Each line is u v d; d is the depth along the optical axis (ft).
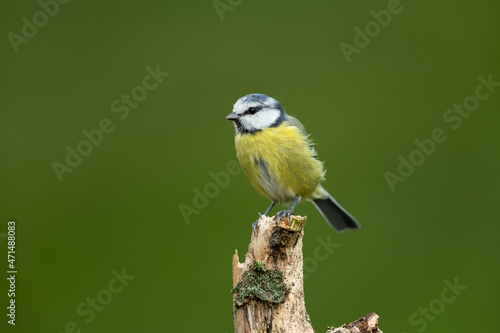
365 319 20.11
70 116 38.75
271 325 19.52
